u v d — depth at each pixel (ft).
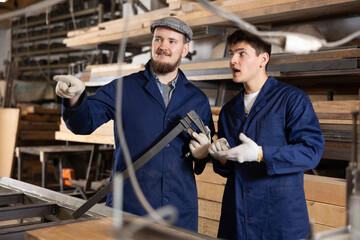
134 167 4.74
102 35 12.63
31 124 18.98
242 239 4.95
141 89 5.34
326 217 6.64
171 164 5.18
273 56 8.16
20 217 4.36
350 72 7.11
